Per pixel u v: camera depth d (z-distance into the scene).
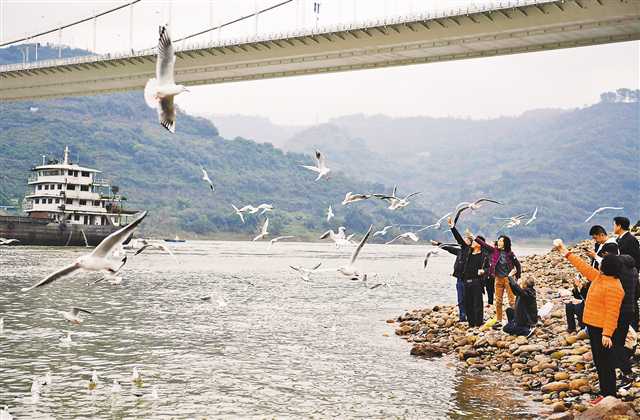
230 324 27.19
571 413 13.62
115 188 105.81
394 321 27.92
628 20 53.62
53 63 89.50
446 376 18.00
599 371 13.81
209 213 182.12
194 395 16.19
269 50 73.00
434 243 22.16
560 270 34.03
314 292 42.75
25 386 16.69
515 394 16.05
